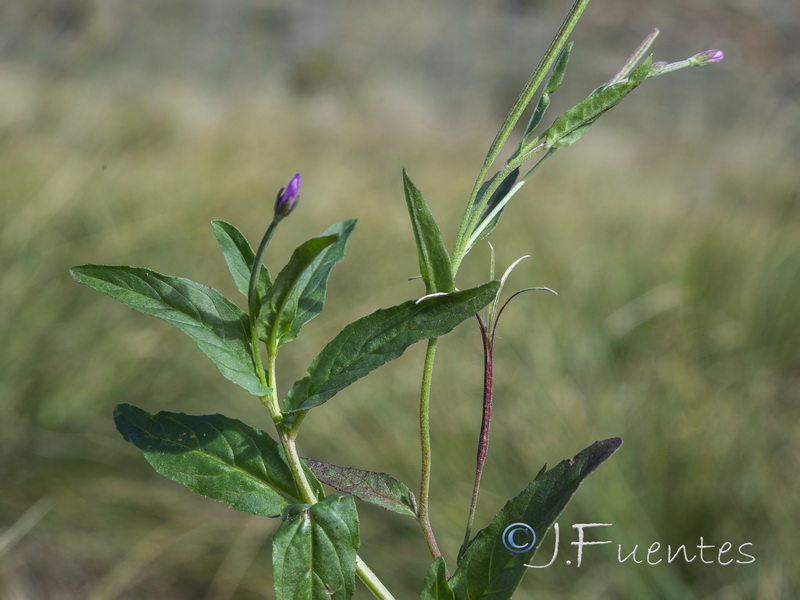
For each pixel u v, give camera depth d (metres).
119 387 3.46
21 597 2.84
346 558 0.62
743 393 3.64
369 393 3.53
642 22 20.44
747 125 7.51
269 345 0.65
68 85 7.42
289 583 0.62
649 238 5.52
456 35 19.02
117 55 12.28
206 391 3.64
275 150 7.15
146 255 4.39
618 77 0.68
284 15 16.91
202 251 4.65
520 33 19.66
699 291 4.46
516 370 3.65
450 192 7.09
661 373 3.71
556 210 6.32
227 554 3.03
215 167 6.06
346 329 0.64
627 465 3.02
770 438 3.34
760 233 5.11
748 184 6.79
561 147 0.68
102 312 3.85
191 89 9.32
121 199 4.86
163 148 6.59
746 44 19.61
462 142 9.88
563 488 0.61
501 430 3.34
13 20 7.77
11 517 3.02
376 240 5.35
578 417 3.32
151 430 0.69
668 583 2.75
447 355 3.84
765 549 2.86
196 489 0.67
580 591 2.75
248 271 0.69
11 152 5.29
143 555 2.99
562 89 18.59
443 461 3.22
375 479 0.70
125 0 14.26
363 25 18.00
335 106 10.60
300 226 5.43
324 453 3.29
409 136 9.52
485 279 4.94
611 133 13.21
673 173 8.04
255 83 13.97
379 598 0.68
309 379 0.64
